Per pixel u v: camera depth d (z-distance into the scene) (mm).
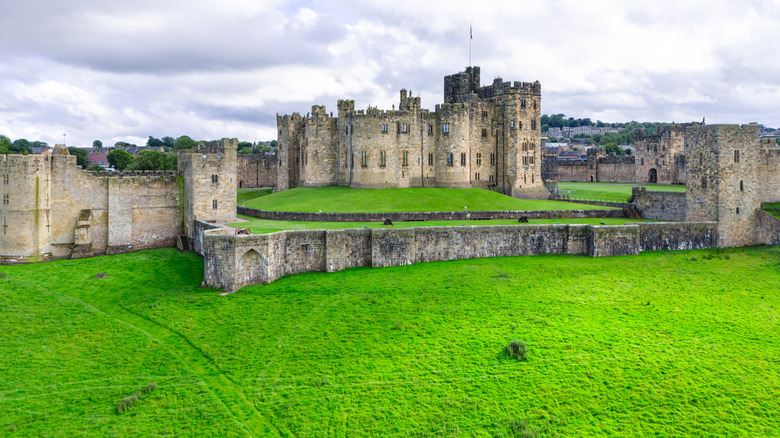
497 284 67875
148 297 65875
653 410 45688
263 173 166125
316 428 43438
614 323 58906
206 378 50250
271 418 44625
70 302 64188
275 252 68375
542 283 68688
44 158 76938
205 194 84812
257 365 51844
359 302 62531
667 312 61781
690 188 88812
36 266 75062
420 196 107188
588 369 50562
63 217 79375
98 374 50469
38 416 44438
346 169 122062
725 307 63281
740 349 54219
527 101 125312
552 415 44906
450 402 46125
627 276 71812
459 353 53031
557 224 84125
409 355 52844
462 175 118438
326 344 54688
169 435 42281
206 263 67312
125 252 82125
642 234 82250
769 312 61812
